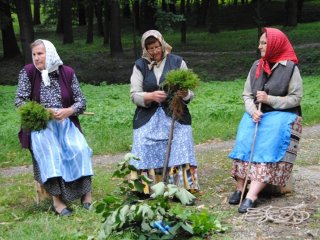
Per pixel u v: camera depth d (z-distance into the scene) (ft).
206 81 71.77
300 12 126.52
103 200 14.98
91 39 112.57
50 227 16.33
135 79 19.43
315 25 111.55
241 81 64.49
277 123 17.81
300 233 15.31
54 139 17.90
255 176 17.69
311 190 19.49
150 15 98.27
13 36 95.30
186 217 15.20
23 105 17.83
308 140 30.60
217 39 106.73
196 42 104.99
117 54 91.71
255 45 94.94
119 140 32.07
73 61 90.33
